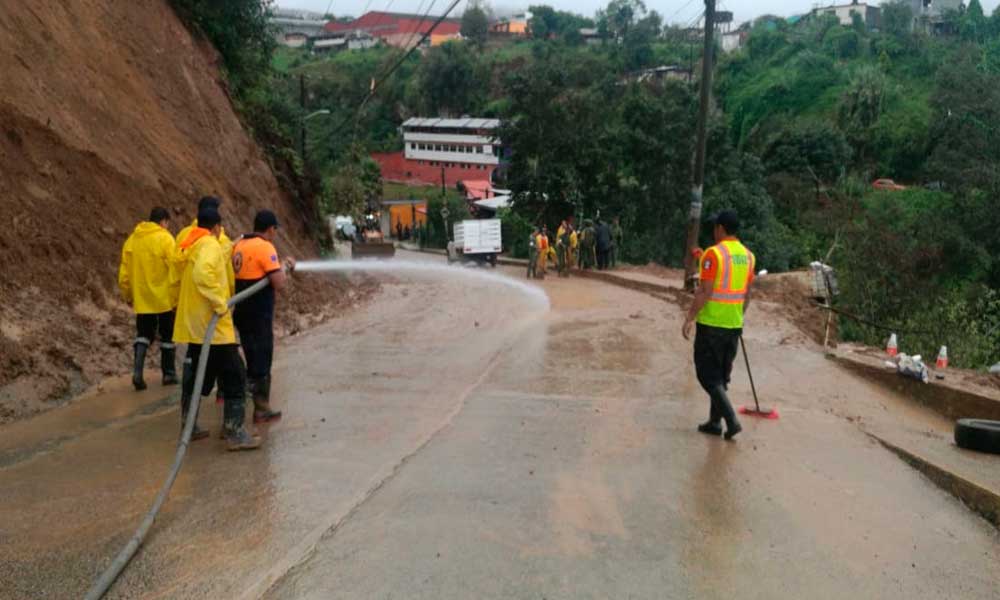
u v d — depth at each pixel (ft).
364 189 188.75
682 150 125.70
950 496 18.63
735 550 14.61
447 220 172.55
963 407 28.71
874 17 287.48
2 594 11.97
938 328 60.13
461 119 269.85
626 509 16.37
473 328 41.57
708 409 25.71
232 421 19.45
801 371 33.35
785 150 177.37
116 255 30.66
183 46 54.90
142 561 13.17
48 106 32.63
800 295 65.87
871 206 137.69
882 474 19.89
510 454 19.74
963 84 161.89
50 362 24.00
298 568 13.12
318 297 47.80
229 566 13.08
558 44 311.88
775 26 293.43
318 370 29.60
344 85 242.37
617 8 333.42
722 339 21.62
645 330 42.52
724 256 21.29
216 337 19.21
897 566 14.39
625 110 129.49
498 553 13.94
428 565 13.38
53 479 16.96
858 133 198.29
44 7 37.93
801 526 15.97
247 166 56.80
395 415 23.24
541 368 31.50
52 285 26.45
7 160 27.73
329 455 19.16
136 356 24.63
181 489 16.55
